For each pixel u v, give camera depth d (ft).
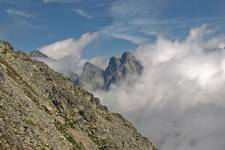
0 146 296.10
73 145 483.92
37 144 350.64
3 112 346.13
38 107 474.90
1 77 417.49
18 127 345.31
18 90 446.60
